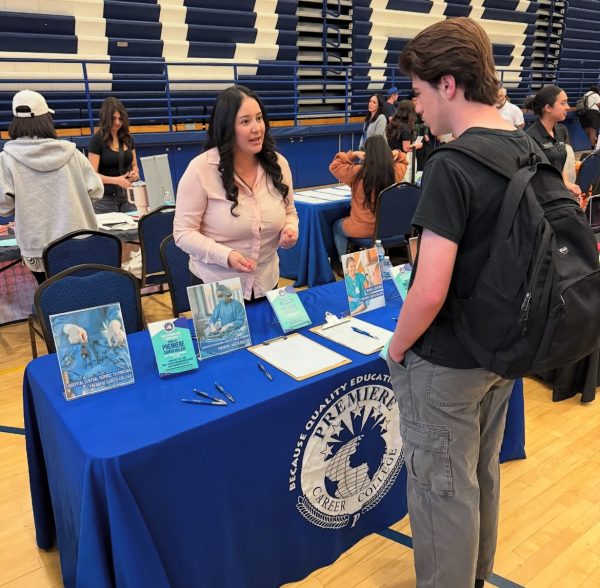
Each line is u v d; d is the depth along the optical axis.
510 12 10.35
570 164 3.41
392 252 4.18
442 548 1.20
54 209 2.55
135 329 1.87
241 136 1.59
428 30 0.99
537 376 2.69
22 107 2.42
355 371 1.43
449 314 1.05
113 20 6.40
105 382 1.32
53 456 1.36
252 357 1.49
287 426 1.33
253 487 1.32
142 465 1.09
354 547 1.66
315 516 1.50
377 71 9.13
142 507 1.12
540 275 0.93
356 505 1.61
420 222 0.97
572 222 0.98
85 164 2.65
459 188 0.95
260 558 1.40
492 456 1.29
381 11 8.83
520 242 0.94
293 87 8.19
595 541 1.68
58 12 6.09
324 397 1.39
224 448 1.22
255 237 1.73
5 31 5.79
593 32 12.10
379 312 1.79
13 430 2.30
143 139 5.96
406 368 1.14
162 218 2.91
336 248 4.00
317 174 7.84
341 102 8.82
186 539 1.22
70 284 1.76
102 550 1.10
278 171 1.76
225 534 1.29
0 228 2.97
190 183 1.66
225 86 7.46
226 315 1.51
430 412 1.11
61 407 1.25
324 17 8.25
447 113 1.03
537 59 11.47
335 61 8.73
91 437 1.13
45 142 2.46
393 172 3.52
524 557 1.62
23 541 1.71
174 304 2.28
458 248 1.00
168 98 6.30
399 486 1.73
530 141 1.06
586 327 0.96
